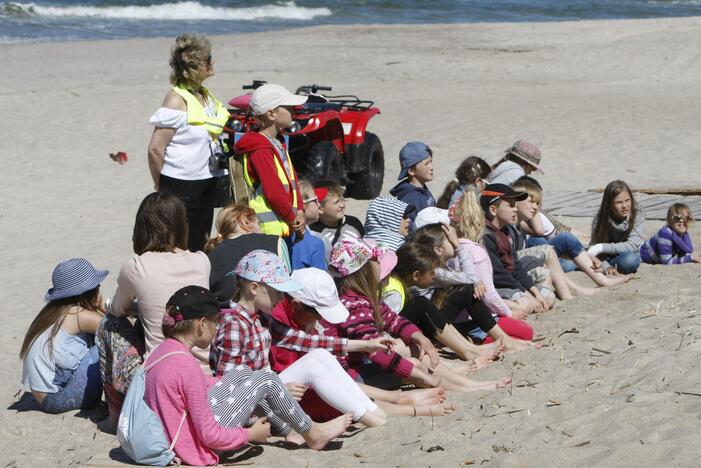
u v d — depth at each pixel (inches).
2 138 774.5
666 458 192.9
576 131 820.0
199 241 331.3
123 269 246.8
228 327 235.0
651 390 234.2
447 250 307.6
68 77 1081.4
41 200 613.6
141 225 249.8
